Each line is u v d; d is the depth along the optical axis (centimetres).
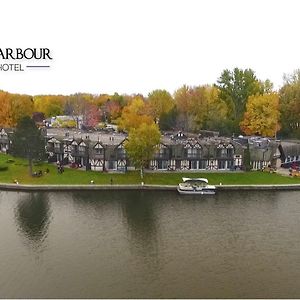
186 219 7906
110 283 5491
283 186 9906
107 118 19288
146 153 9938
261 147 11531
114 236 7050
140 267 5969
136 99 17375
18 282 5484
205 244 6800
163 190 9644
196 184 9700
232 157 11106
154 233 7212
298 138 14138
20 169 10625
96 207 8456
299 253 6519
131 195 9244
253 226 7619
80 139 11094
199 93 16462
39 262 6059
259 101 13950
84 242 6781
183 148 10931
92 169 10656
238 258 6312
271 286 5506
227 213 8275
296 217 8112
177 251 6519
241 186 9831
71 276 5662
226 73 15738
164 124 15300
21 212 8094
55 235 7044
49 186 9400
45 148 11131
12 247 6550
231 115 15388
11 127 14500
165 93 17225
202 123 15325
